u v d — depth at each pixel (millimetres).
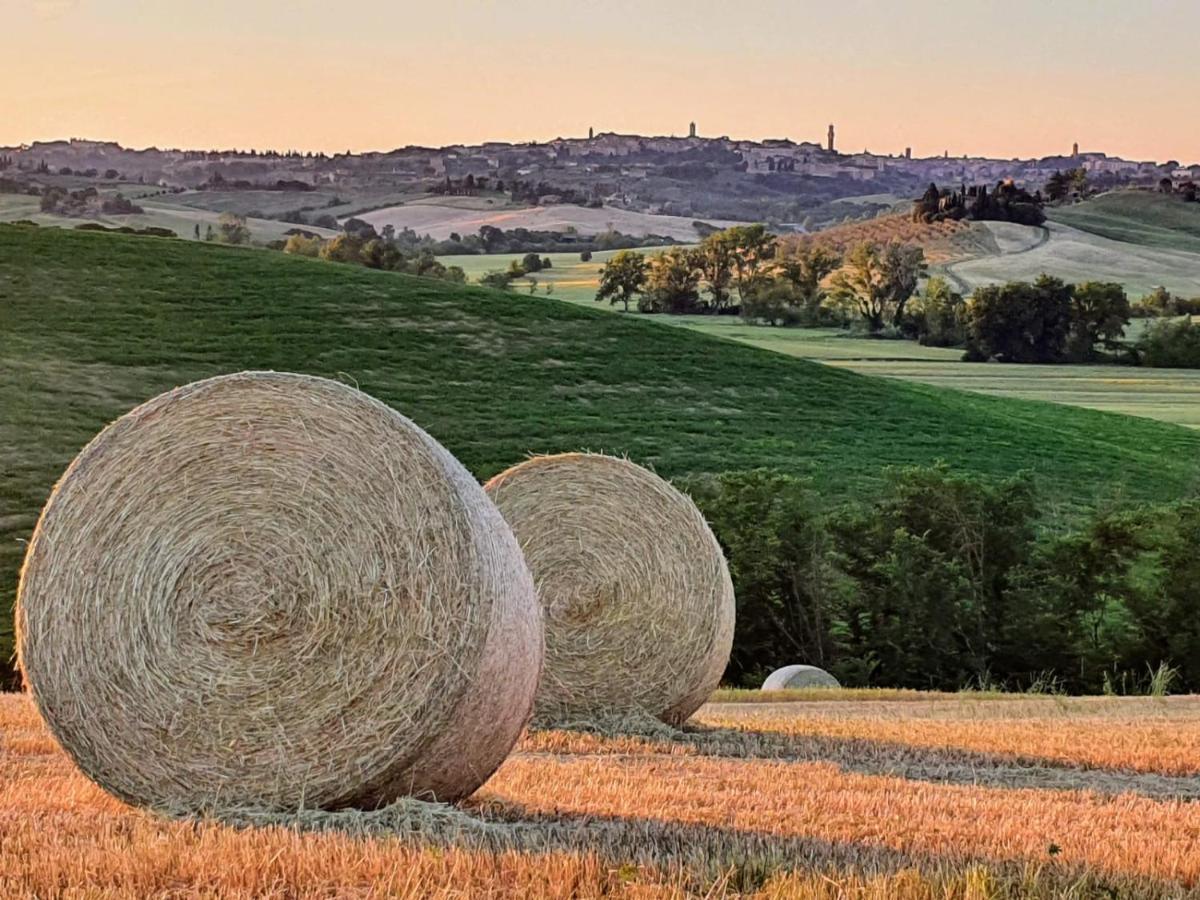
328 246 115500
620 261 110312
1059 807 10289
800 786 11000
